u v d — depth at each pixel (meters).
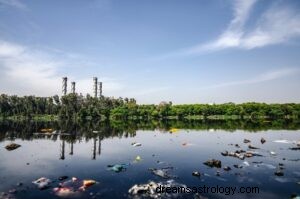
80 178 31.91
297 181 30.34
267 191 27.16
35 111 193.88
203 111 188.75
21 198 25.14
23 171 35.22
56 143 60.28
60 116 175.75
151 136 73.88
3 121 148.25
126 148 53.44
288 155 44.53
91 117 176.50
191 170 35.44
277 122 133.50
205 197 25.45
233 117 198.50
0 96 187.88
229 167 35.94
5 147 53.47
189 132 83.88
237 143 58.94
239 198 25.25
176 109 189.50
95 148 53.53
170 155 45.81
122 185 29.14
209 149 51.53
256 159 41.56
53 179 31.45
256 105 183.62
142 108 195.88
